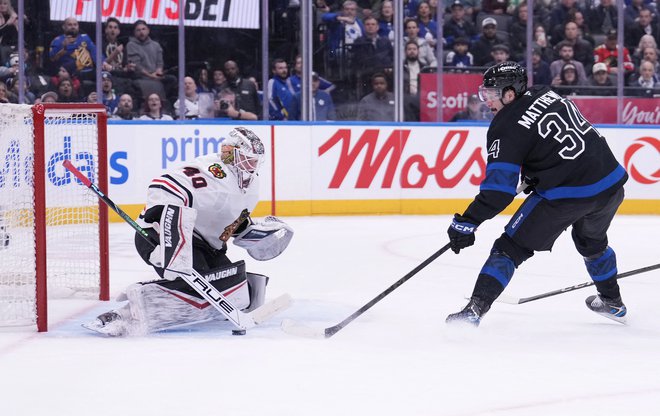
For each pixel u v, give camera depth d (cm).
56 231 738
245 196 548
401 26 1446
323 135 1393
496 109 538
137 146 1309
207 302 548
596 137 535
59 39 1350
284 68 1439
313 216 1393
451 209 1445
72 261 716
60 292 696
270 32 1432
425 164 1432
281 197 1379
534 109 520
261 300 581
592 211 538
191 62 1404
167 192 523
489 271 532
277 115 1448
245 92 1427
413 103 1481
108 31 1360
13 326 563
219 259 570
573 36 1513
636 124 1518
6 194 573
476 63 1498
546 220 527
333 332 527
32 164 550
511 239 536
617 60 1520
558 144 518
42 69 1353
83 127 827
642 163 1483
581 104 1524
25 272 569
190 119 1377
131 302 535
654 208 1490
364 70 1456
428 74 1478
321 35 1441
